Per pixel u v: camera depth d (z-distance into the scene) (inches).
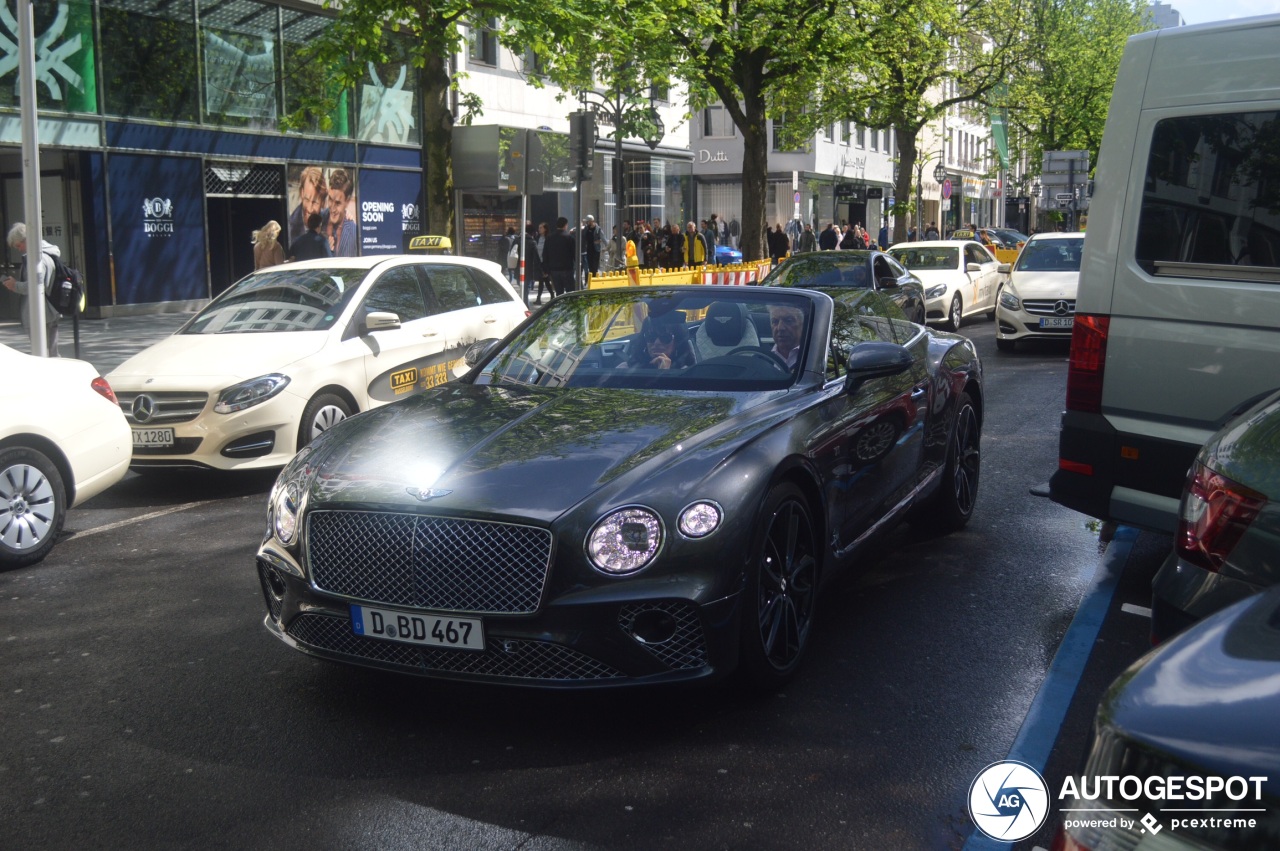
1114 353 225.5
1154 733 62.2
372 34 605.6
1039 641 200.5
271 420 333.4
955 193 2805.1
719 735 161.5
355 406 361.1
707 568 157.6
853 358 204.5
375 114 1035.9
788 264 625.6
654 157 1537.9
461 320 412.2
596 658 154.3
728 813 138.8
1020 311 687.1
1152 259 220.8
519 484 161.0
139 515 310.0
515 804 141.9
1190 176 216.2
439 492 160.6
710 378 203.5
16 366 268.8
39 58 747.4
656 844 131.7
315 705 174.9
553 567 153.8
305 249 610.2
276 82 932.6
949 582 236.2
